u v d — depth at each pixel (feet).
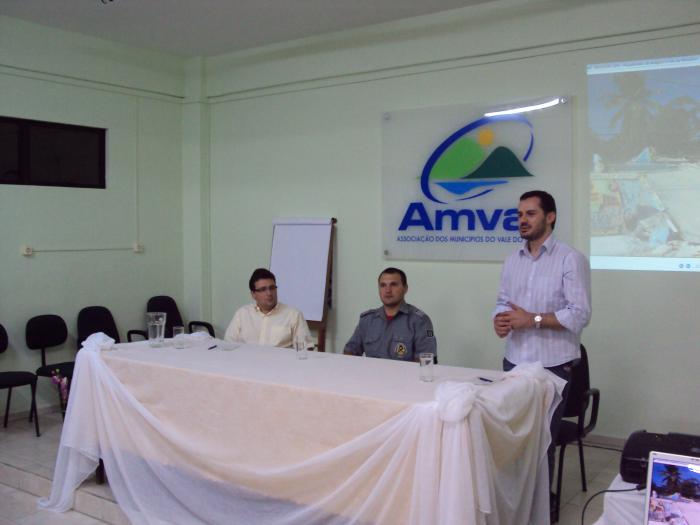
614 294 14.28
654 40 13.71
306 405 8.56
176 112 20.93
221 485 9.52
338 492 8.14
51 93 17.84
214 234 21.07
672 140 13.58
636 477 6.15
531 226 10.39
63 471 11.52
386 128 17.28
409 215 16.97
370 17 16.72
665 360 13.76
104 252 19.12
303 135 18.98
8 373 15.47
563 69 14.75
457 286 16.35
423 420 7.43
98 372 11.14
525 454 8.55
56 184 18.08
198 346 12.09
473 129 15.94
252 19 16.93
